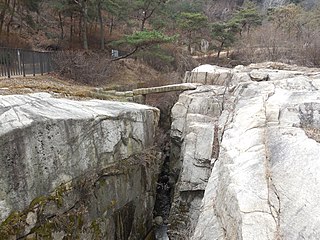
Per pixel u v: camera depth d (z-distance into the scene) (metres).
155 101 16.45
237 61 24.44
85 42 21.14
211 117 12.14
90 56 18.66
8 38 18.61
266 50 22.95
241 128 6.41
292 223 3.70
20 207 5.55
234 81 13.08
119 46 23.39
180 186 10.63
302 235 3.49
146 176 10.16
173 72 22.16
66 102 7.82
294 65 16.91
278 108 6.54
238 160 5.30
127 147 8.77
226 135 6.60
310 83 9.08
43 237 5.96
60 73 15.98
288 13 29.02
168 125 15.88
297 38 23.39
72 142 6.70
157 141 12.59
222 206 4.81
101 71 17.94
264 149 5.31
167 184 13.68
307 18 27.80
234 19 28.52
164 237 10.40
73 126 6.70
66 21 25.22
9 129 5.36
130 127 8.85
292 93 7.54
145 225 10.20
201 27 27.98
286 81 9.30
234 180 4.71
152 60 23.92
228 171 5.09
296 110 6.17
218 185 5.62
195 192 10.41
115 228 8.32
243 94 8.98
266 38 24.36
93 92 12.49
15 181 5.45
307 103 6.27
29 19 20.58
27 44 20.08
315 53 19.69
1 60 11.20
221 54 28.94
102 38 22.88
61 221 6.39
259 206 4.10
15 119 5.68
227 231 4.34
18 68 12.58
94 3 21.05
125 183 8.70
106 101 10.01
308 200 3.85
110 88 16.25
